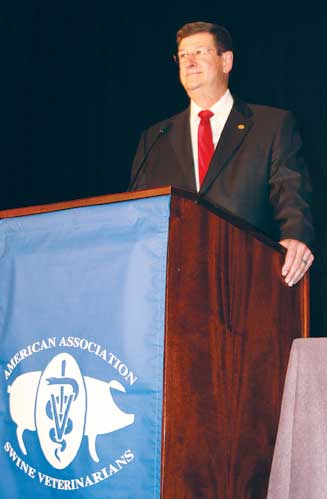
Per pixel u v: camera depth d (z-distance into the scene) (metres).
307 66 4.71
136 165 2.79
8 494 1.83
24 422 1.84
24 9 5.14
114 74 5.27
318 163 4.57
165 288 1.69
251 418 1.88
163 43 5.19
